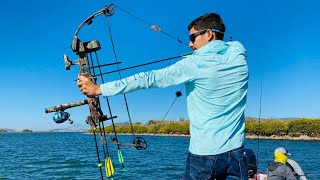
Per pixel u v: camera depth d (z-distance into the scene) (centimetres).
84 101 391
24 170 3039
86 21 394
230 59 295
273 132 11831
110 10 414
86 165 3334
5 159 4106
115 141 406
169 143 8631
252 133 9450
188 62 291
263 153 4838
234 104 295
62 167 3219
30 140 11681
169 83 291
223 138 292
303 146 7519
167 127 14800
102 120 402
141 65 390
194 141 301
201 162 296
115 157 4159
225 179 302
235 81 294
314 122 11188
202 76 289
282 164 978
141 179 2455
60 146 7225
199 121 297
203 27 311
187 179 305
